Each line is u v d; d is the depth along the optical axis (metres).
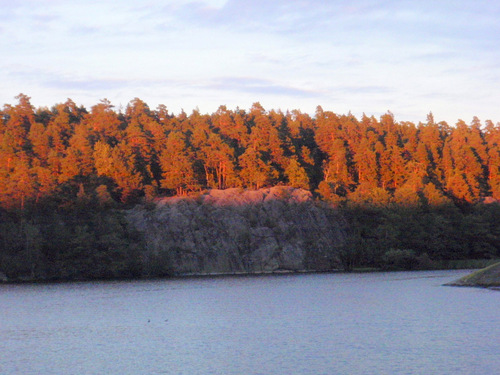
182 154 178.88
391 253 166.75
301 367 41.97
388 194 191.00
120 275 147.38
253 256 162.88
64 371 42.00
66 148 196.25
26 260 141.25
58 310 80.56
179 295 101.19
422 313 68.50
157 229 160.25
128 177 173.25
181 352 48.38
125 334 58.56
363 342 51.16
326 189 189.38
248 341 53.12
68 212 154.75
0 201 151.38
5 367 43.47
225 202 171.25
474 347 47.53
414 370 40.22
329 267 170.75
